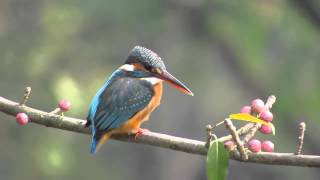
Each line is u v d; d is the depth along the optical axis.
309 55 16.55
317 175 20.73
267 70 16.95
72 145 16.45
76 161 16.27
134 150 21.64
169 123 21.25
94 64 16.72
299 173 21.12
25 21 16.05
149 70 6.16
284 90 16.67
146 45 17.58
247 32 16.41
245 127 4.75
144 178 21.72
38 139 13.90
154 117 21.28
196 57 18.28
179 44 17.83
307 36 16.06
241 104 20.80
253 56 16.53
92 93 15.48
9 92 14.36
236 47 17.62
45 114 5.31
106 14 16.17
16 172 13.67
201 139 21.55
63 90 14.00
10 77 14.56
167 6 16.53
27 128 13.83
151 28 16.62
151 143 5.03
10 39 15.50
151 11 16.27
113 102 5.76
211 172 4.50
